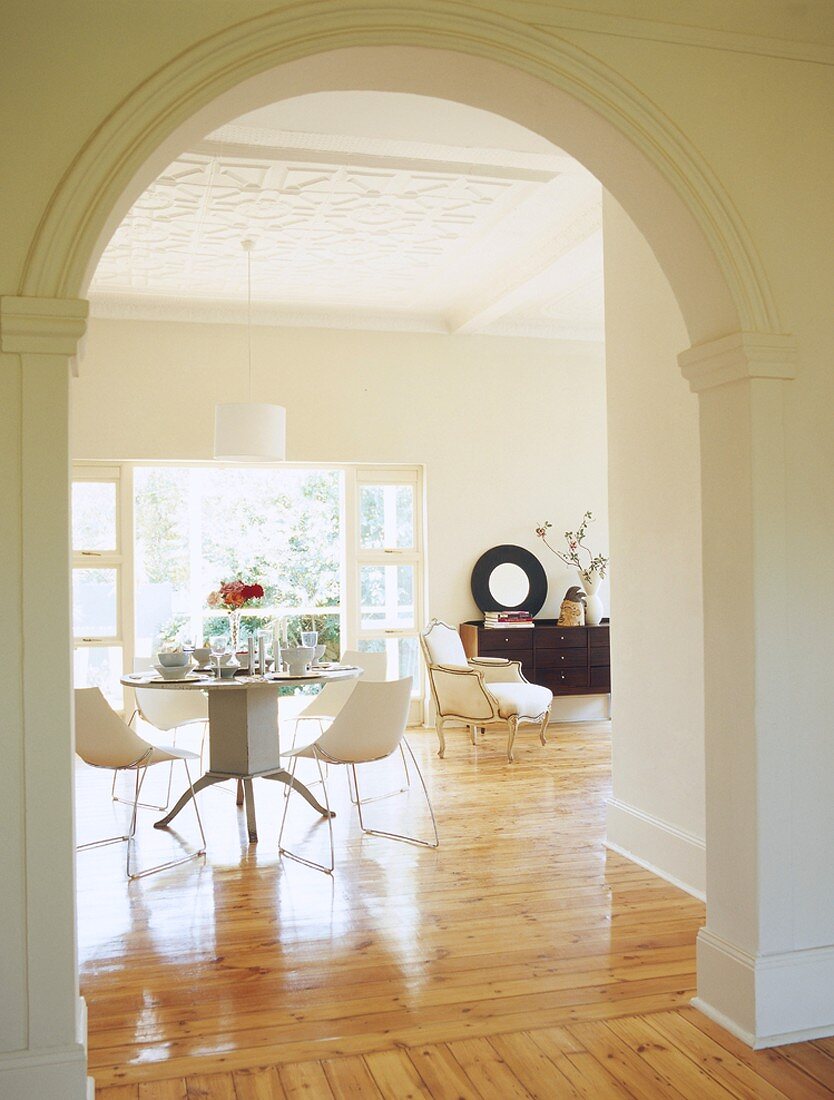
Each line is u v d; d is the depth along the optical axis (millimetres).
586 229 5926
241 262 6816
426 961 3596
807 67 3254
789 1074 2807
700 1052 2938
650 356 4551
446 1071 2830
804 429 3166
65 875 2566
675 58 3105
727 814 3168
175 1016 3182
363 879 4512
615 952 3662
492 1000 3281
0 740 2547
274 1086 2752
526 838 5152
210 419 7969
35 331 2557
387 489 8609
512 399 8750
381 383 8414
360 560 8531
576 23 3006
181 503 8344
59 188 2588
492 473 8695
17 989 2537
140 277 7156
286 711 8930
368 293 7734
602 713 8867
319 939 3807
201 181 5277
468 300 7961
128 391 7824
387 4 2811
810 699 3137
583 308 8156
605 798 6012
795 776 3102
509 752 7133
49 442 2576
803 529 3150
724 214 3107
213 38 2695
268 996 3320
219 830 5355
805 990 3045
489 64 2936
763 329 3113
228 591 5574
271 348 8141
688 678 4301
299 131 4586
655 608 4551
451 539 8594
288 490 8594
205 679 5086
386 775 6707
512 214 5867
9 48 2586
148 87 2641
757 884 3033
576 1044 2988
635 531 4695
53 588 2576
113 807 5879
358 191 5465
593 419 8969
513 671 7645
